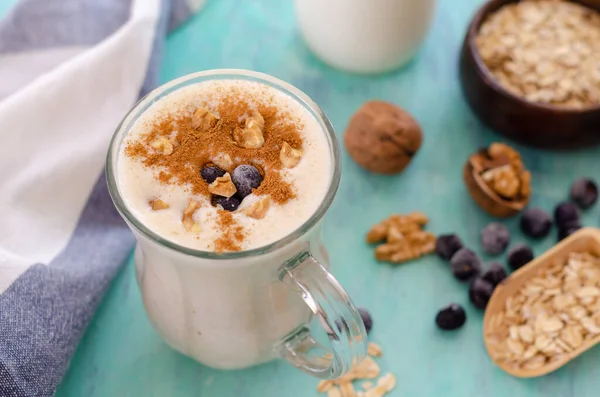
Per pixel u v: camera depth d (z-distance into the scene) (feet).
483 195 1.83
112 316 1.74
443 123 1.98
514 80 1.95
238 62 2.03
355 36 1.92
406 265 1.81
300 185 1.46
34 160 1.77
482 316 1.76
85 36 1.96
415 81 2.03
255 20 2.10
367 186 1.89
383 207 1.87
